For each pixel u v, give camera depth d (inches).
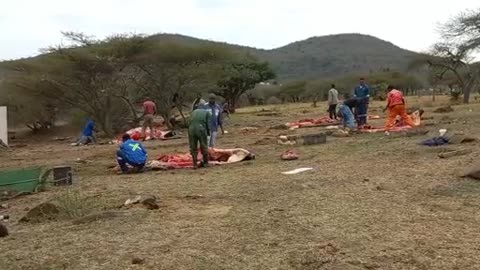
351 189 387.2
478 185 372.8
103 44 1428.4
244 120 1440.7
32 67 1487.5
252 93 3171.8
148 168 581.0
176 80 1454.2
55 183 502.0
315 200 358.9
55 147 1089.4
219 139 893.8
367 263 238.4
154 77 1445.6
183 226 310.3
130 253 264.1
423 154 518.0
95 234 300.8
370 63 5506.9
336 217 313.3
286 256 250.7
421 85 3270.2
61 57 1407.5
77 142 1165.1
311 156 582.6
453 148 527.5
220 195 396.8
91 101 1427.2
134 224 319.6
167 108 1444.4
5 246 287.0
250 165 553.9
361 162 506.3
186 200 384.5
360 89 842.8
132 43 1411.2
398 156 521.7
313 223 302.5
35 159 816.3
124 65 1429.6
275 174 476.7
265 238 278.8
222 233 292.0
